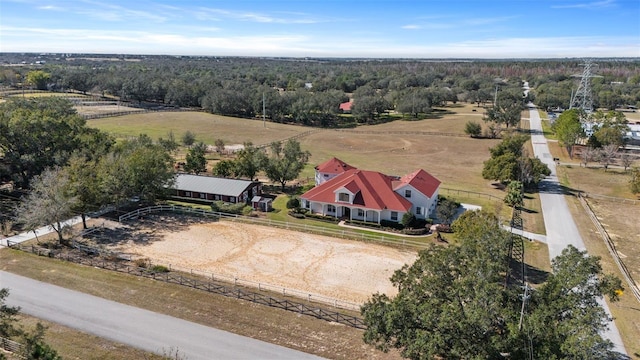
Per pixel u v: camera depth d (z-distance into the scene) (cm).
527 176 7256
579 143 10756
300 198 5991
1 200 6106
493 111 12875
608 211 6378
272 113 14675
